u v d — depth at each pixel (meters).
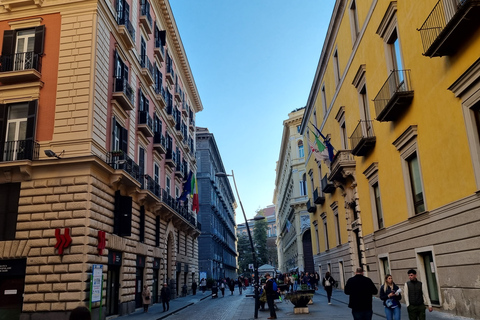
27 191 16.31
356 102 21.44
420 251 14.14
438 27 11.52
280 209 87.50
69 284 15.08
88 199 16.02
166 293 21.22
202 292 44.03
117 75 20.23
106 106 18.58
